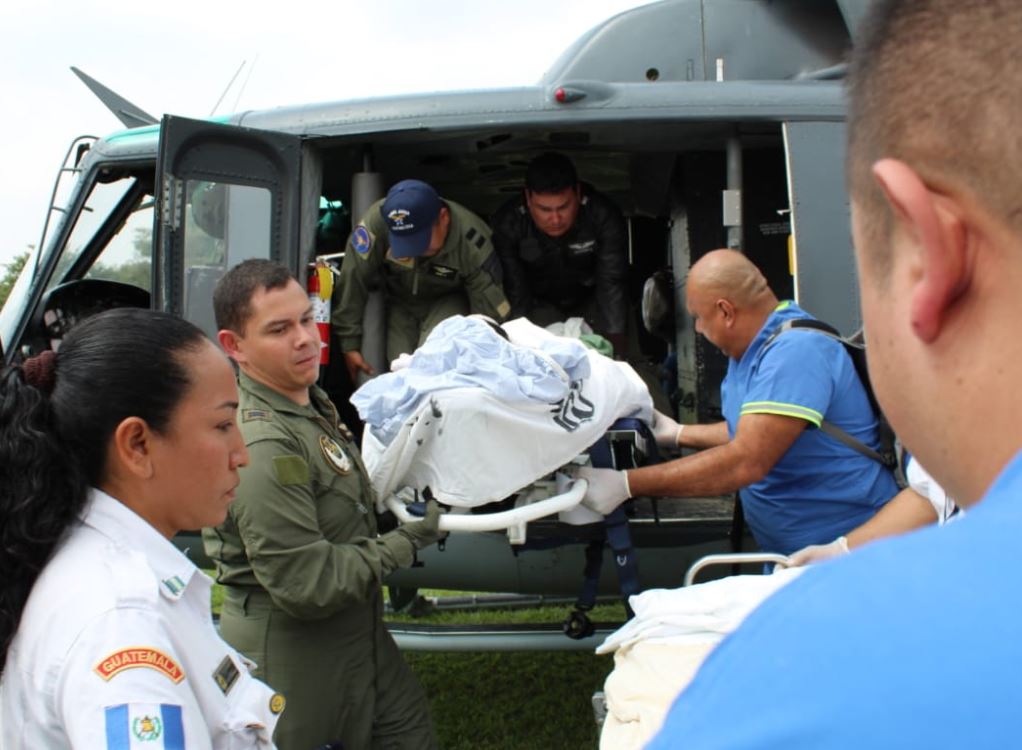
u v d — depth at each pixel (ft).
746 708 1.21
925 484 6.17
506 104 10.06
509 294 11.89
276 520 6.12
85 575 3.52
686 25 11.47
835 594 1.25
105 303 12.41
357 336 10.98
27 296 11.48
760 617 1.32
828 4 11.40
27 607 3.53
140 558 3.63
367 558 6.40
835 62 11.25
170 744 3.22
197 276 9.69
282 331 6.41
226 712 3.81
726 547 9.71
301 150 10.29
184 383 3.90
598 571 8.24
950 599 1.17
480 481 6.81
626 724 4.42
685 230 11.85
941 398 1.54
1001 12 1.47
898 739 1.09
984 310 1.46
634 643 4.98
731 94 9.93
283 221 10.13
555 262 11.91
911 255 1.56
